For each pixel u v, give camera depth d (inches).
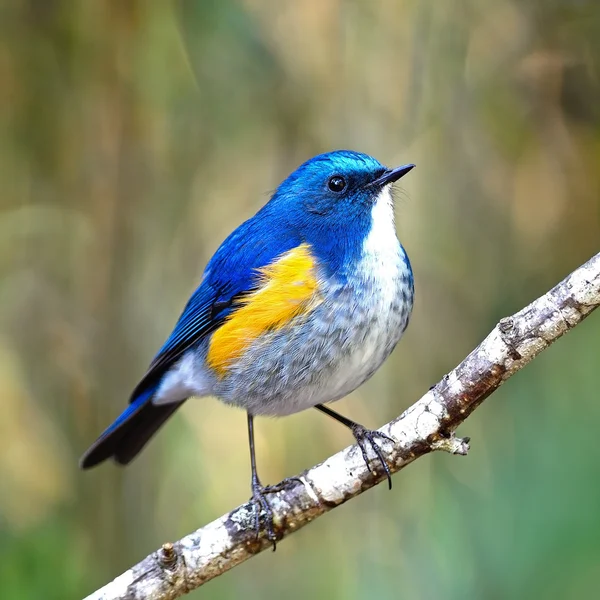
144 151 439.8
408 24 428.8
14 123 436.5
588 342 403.2
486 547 370.6
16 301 430.6
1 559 372.8
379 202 331.0
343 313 316.2
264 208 351.9
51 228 437.7
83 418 427.5
